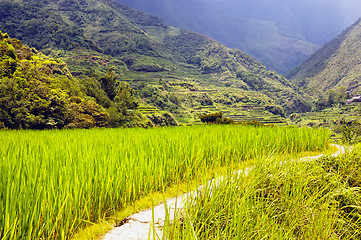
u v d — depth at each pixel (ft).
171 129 66.69
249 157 35.88
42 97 197.47
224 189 19.85
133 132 62.69
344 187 22.04
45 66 333.42
